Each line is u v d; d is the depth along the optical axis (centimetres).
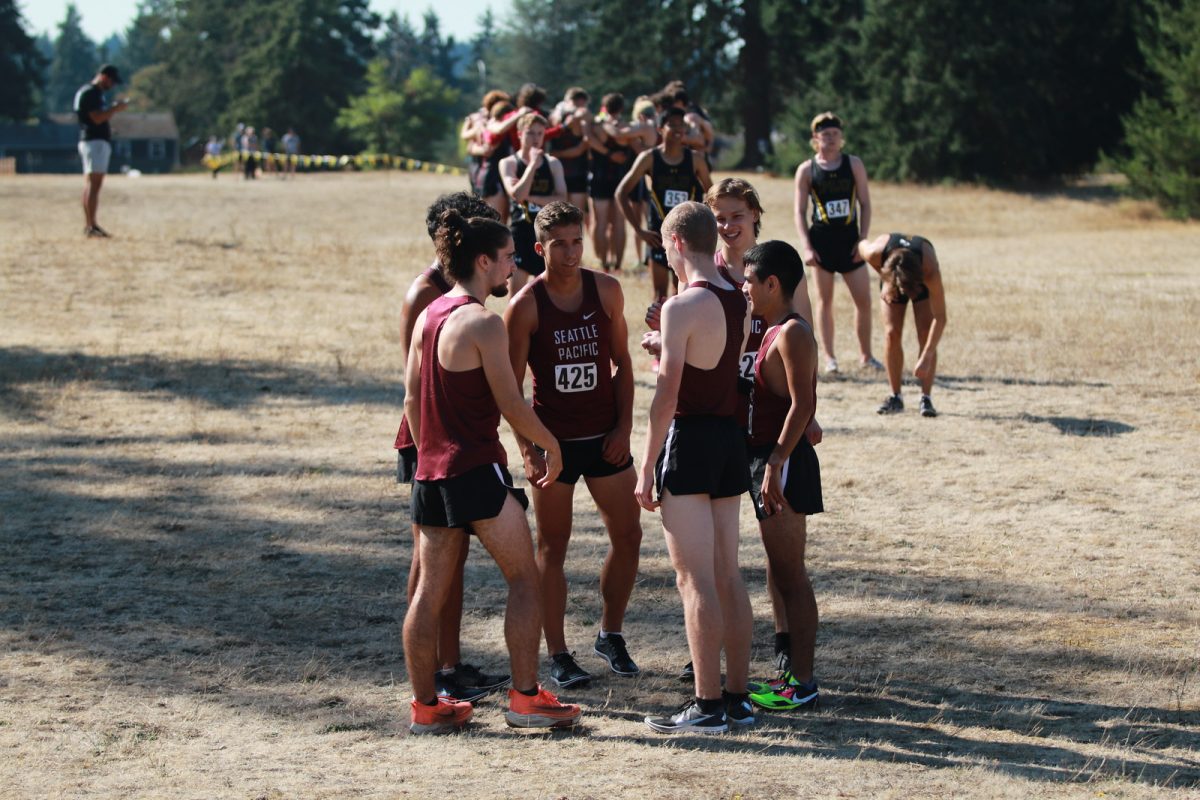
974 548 1012
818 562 980
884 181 6269
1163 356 1778
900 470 1242
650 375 1650
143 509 1100
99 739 654
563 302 740
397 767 618
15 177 4978
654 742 662
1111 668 767
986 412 1477
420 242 3108
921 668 772
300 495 1152
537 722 682
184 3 14638
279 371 1683
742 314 693
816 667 775
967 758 633
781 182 5750
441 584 678
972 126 6031
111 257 2544
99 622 838
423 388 674
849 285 1698
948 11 5950
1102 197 5325
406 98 12400
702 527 680
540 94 1991
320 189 4597
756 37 7688
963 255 3225
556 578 761
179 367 1688
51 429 1372
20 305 2098
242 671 761
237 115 12269
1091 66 6072
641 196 2416
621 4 8088
